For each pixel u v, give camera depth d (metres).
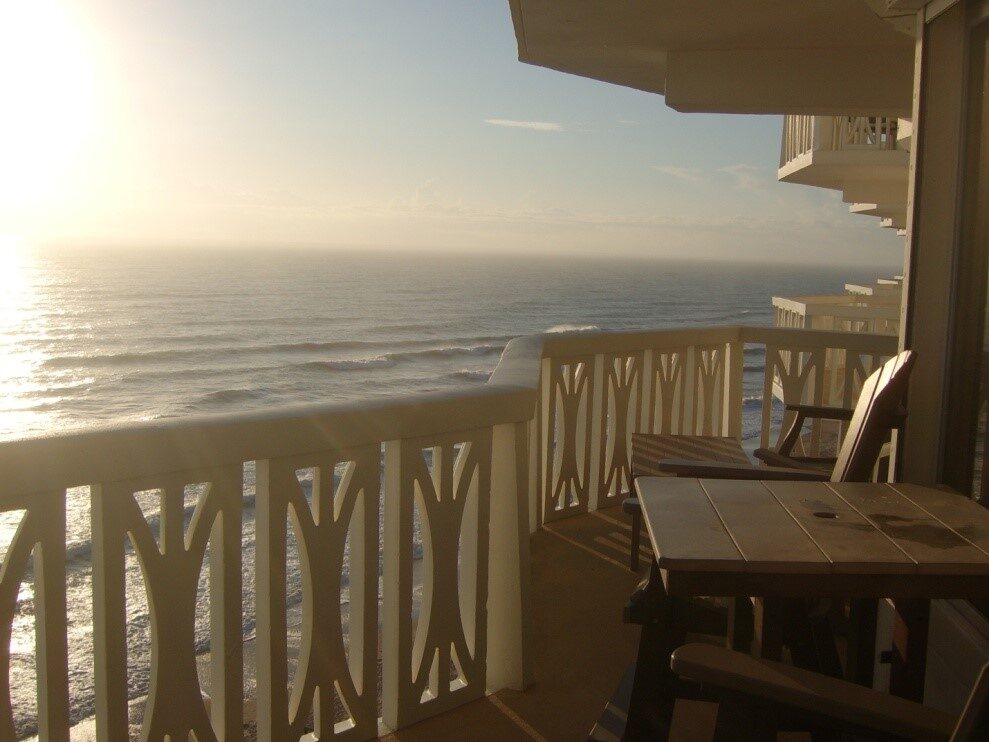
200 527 2.03
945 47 2.74
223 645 2.12
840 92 5.12
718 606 2.71
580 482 4.87
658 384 5.13
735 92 5.23
